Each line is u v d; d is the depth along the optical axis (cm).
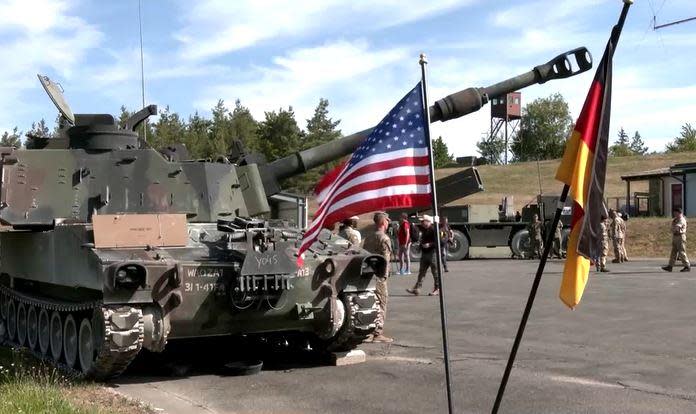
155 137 4966
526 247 3181
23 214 1019
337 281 991
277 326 979
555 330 1226
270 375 948
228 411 758
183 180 1109
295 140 4953
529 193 5456
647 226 3472
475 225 3175
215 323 925
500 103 7331
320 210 636
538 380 870
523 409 741
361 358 1028
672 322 1281
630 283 1911
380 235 1234
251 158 1277
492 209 3212
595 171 510
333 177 669
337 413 742
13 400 707
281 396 825
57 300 1042
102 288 841
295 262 939
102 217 902
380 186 604
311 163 1289
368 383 883
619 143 11162
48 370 991
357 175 609
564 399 777
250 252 910
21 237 1150
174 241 930
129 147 1122
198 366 1012
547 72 1217
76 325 969
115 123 1110
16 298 1215
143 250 901
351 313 995
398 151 604
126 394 842
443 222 2836
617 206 4444
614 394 795
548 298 1662
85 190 1055
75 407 703
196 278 895
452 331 1250
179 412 751
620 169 6194
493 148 7619
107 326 838
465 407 755
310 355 1080
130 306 863
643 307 1473
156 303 878
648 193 4528
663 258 2975
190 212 1099
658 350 1038
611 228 2766
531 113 8812
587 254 509
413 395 814
